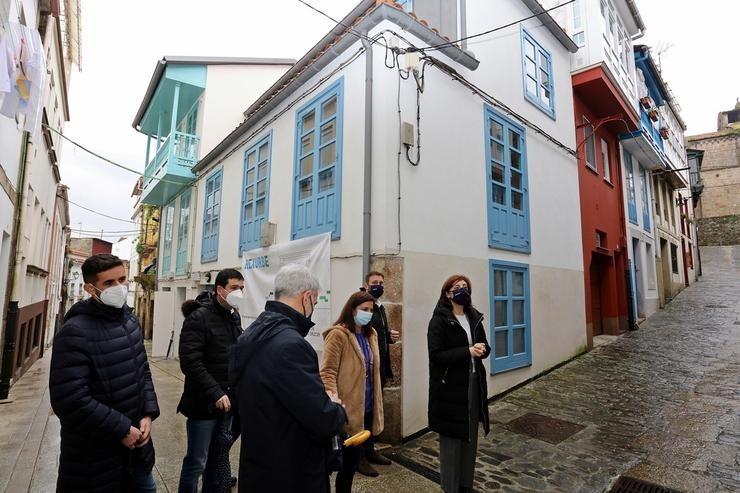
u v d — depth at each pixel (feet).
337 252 17.93
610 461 12.71
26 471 12.33
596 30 30.55
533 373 21.97
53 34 26.89
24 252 25.16
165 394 22.75
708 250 95.45
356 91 18.11
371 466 12.23
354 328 10.86
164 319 39.29
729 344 26.89
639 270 41.47
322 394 5.91
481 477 11.87
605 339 31.99
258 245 25.14
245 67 37.91
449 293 10.98
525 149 23.90
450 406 9.98
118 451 7.11
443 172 18.12
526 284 22.39
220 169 32.37
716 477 11.32
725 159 103.60
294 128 22.81
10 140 18.90
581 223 29.35
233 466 12.60
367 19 17.07
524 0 25.53
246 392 5.96
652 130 44.78
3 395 21.99
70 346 6.79
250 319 24.08
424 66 17.54
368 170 16.38
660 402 17.65
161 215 47.65
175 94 35.68
